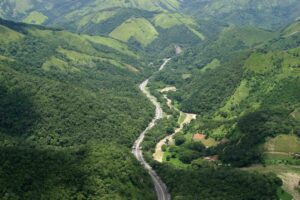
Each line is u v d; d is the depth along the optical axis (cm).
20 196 18750
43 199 18938
